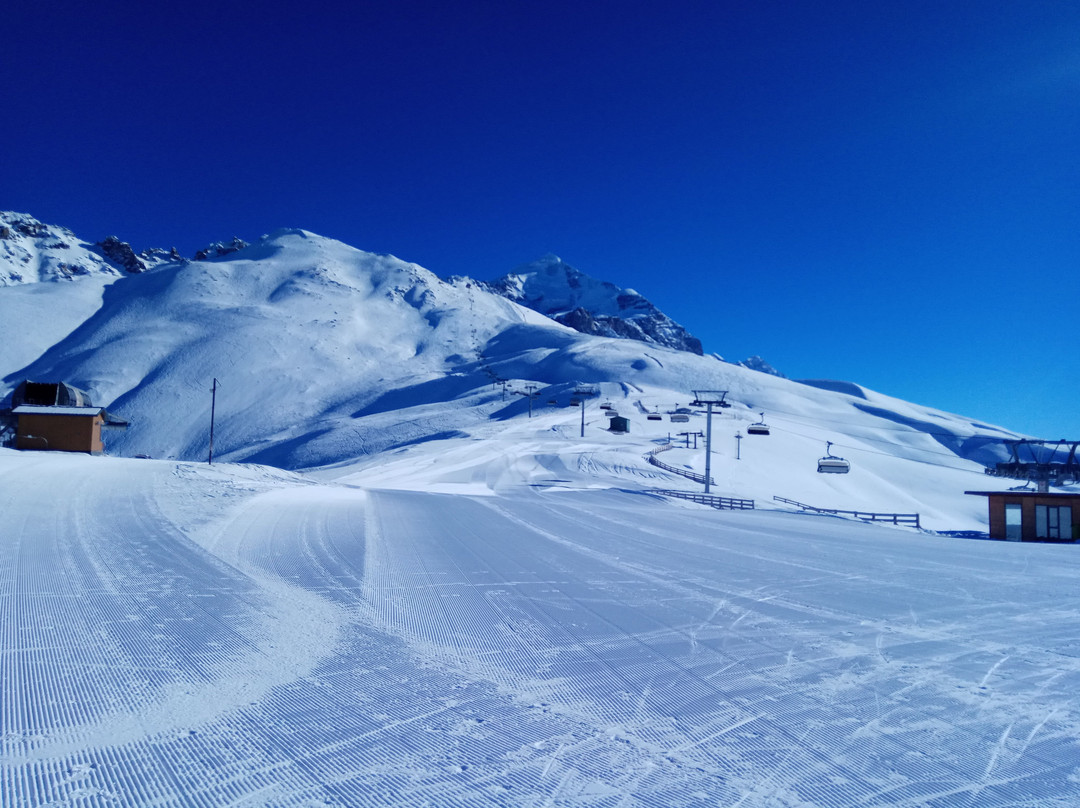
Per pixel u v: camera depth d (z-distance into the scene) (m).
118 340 177.38
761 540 19.20
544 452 66.69
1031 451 38.62
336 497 24.72
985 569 14.74
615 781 4.32
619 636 7.91
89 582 9.06
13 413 37.75
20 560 9.99
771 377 172.00
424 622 8.17
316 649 6.91
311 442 108.38
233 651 6.68
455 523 19.56
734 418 103.00
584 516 24.52
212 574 10.03
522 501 30.98
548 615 8.81
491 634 7.79
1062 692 6.31
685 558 14.68
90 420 38.25
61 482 18.33
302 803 3.91
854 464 82.94
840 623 8.95
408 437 103.25
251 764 4.39
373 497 27.20
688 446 76.56
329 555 12.48
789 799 4.16
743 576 12.55
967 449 143.62
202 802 3.88
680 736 5.10
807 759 4.76
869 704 5.90
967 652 7.67
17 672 5.83
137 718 5.03
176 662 6.27
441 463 58.91
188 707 5.27
